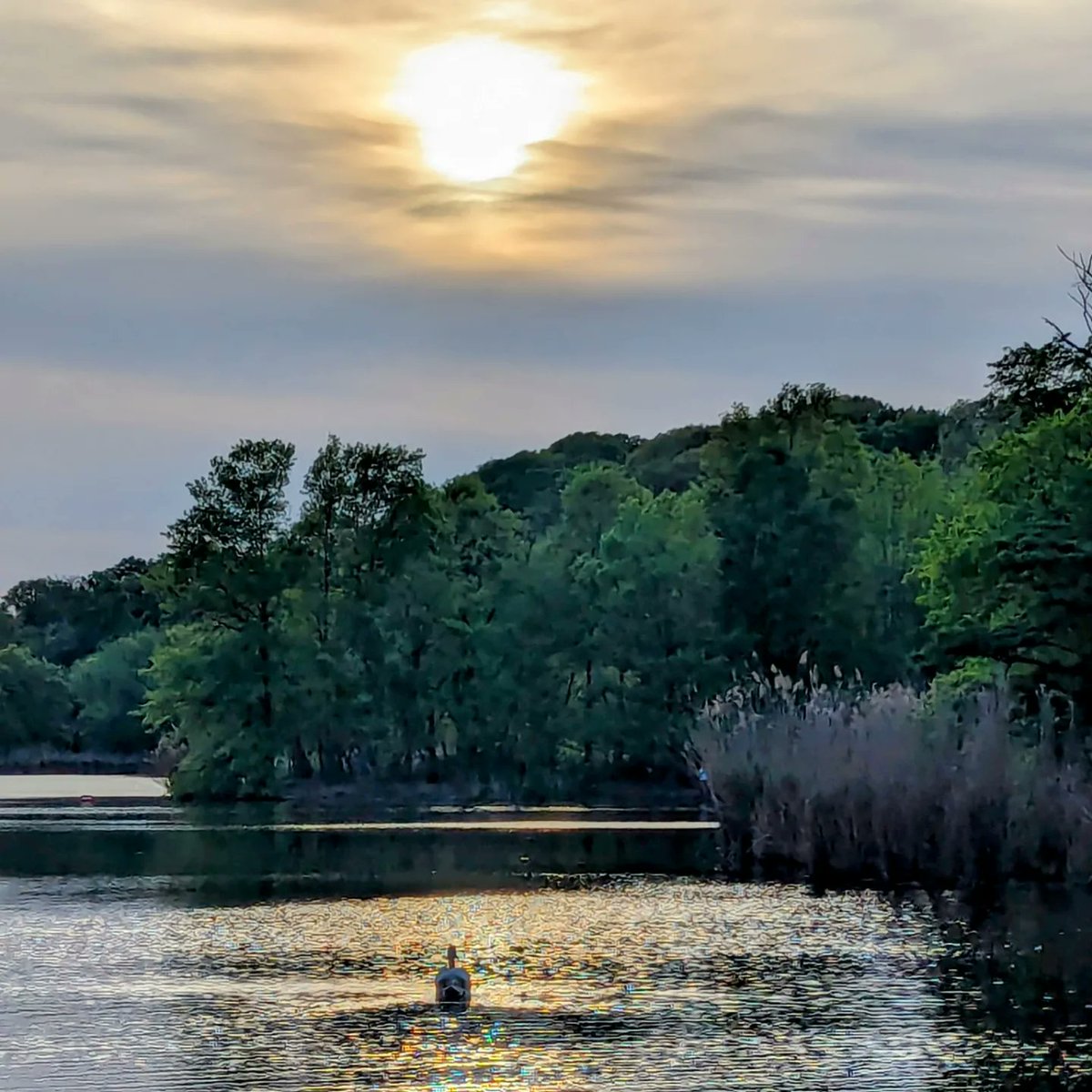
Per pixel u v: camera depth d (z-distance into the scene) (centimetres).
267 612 18200
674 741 17350
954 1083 4444
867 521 18188
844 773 8744
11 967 6119
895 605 17600
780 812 9219
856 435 18850
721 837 10456
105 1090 4403
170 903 8025
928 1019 5144
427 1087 4428
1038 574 8769
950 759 8550
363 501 18875
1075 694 8788
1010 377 12119
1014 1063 4631
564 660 18225
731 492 17112
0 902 8094
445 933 6906
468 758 18212
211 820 14488
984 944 6469
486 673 18275
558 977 5844
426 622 18475
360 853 10806
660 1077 4509
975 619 9262
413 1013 5272
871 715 8994
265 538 18438
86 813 15700
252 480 18438
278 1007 5359
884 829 8556
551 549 19362
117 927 7150
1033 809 8150
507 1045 4841
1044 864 8188
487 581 18788
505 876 9144
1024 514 9081
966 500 13050
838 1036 4925
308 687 17812
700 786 15062
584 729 17700
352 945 6600
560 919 7275
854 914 7338
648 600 17700
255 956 6362
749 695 10269
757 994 5519
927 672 16138
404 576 18538
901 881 8512
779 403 18012
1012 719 8475
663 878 8938
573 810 16050
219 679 17612
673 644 17725
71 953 6456
